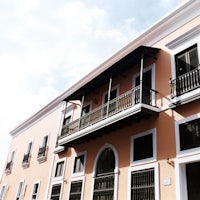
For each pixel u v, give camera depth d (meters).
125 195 9.38
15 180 19.94
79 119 12.77
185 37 9.59
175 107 8.77
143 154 9.52
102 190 10.66
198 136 7.90
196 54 9.12
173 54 9.93
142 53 10.23
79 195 11.92
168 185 8.05
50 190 14.55
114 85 12.51
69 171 13.50
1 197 20.98
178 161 8.05
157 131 9.24
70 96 14.57
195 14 9.77
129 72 11.82
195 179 7.72
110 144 11.22
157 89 9.98
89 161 12.23
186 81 8.72
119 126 10.62
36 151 18.58
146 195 8.64
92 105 13.80
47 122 18.86
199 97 8.02
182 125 8.52
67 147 14.46
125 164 9.98
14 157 22.14
